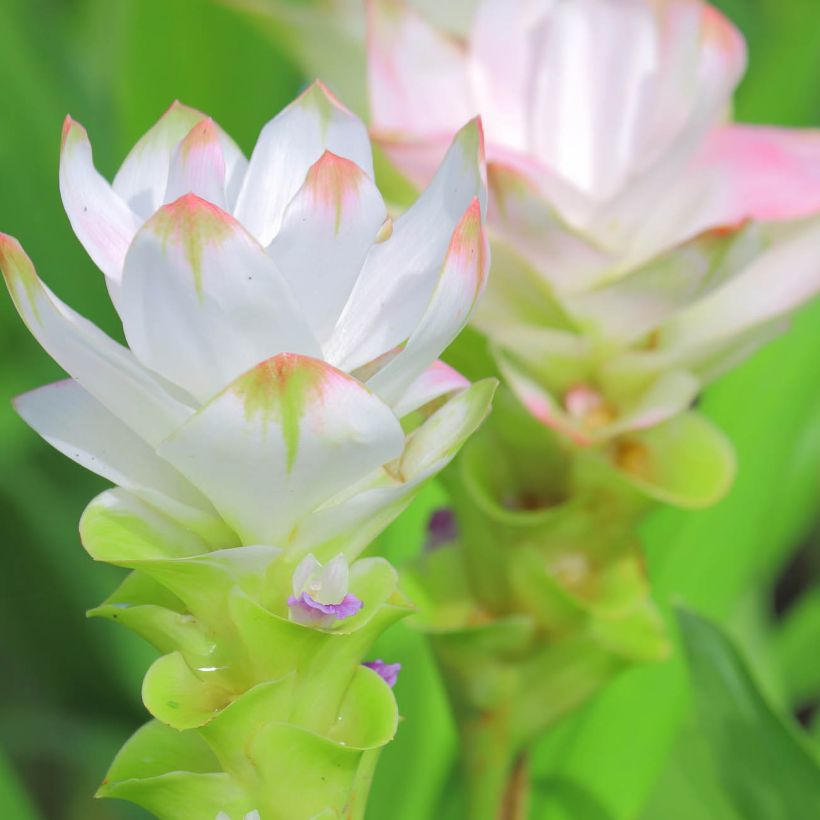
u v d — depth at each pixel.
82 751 1.25
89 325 0.83
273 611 0.85
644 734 1.07
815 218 0.94
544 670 0.96
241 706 0.84
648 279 0.92
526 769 0.98
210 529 0.85
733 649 0.97
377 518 0.85
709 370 0.95
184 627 0.85
